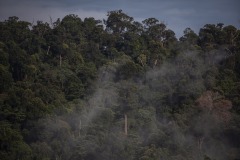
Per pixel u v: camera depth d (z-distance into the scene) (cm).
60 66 12850
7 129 9931
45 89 11250
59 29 13850
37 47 13450
